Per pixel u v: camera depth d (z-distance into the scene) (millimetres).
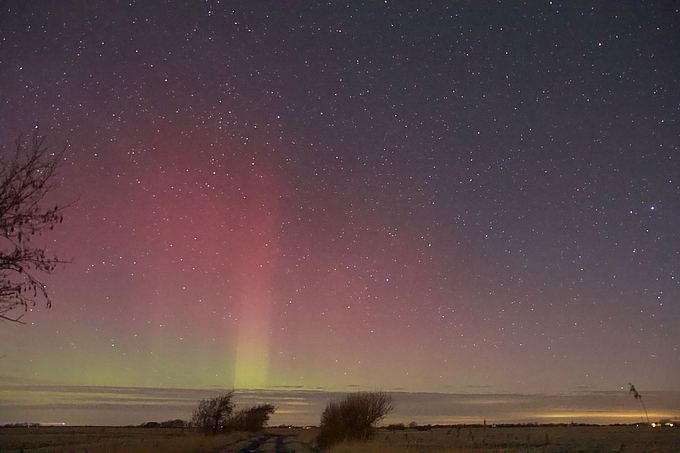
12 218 7754
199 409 54000
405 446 31375
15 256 7832
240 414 68438
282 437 58781
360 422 35719
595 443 35969
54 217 8070
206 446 34906
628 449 28469
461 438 50594
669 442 34938
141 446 28094
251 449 32656
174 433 70312
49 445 37844
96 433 70938
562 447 32156
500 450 28875
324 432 36406
